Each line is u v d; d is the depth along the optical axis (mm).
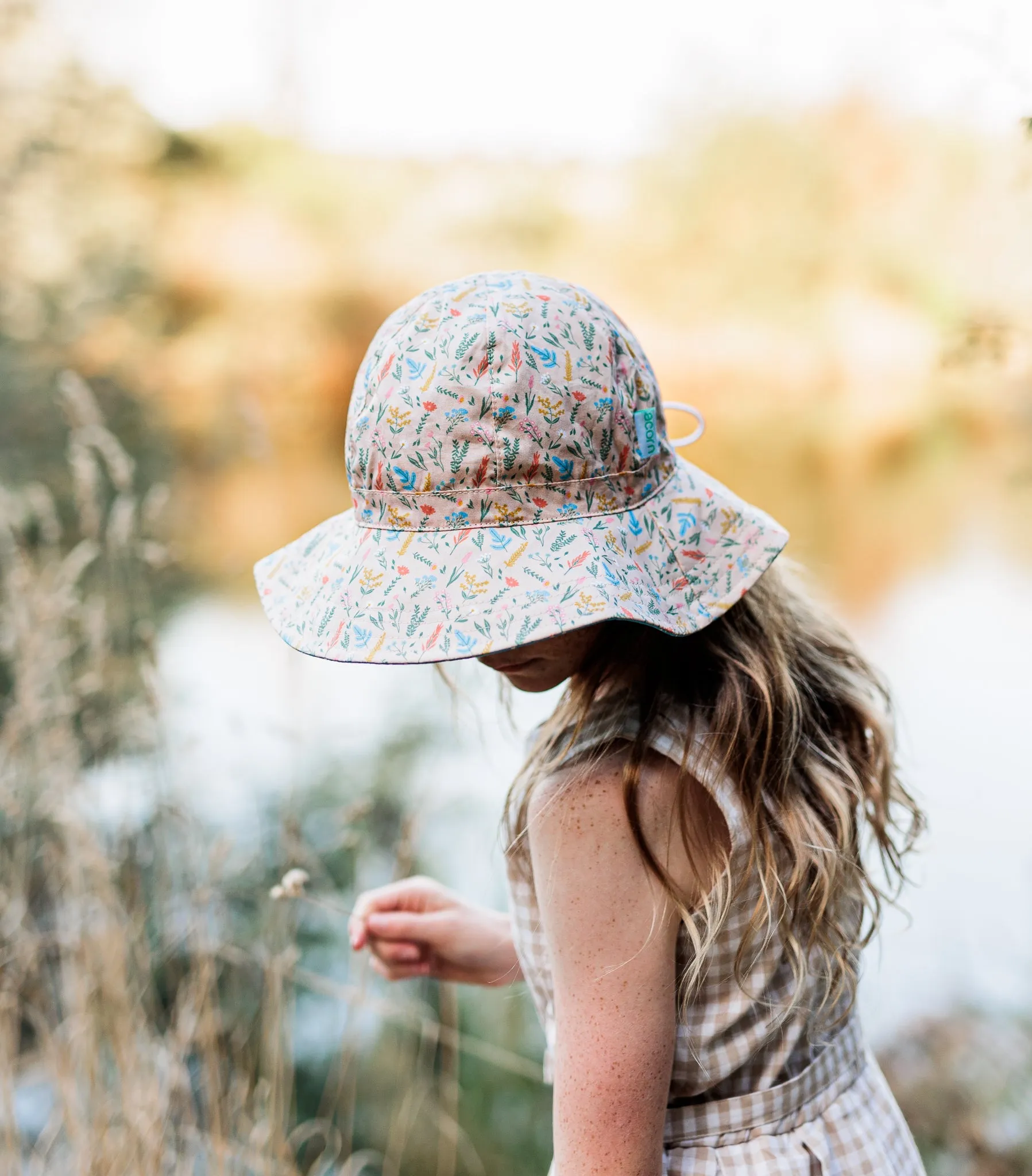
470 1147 1891
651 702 801
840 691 948
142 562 2090
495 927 1114
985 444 4031
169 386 6766
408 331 775
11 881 1761
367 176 10883
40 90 7027
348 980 2137
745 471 7309
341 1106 1968
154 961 1719
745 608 867
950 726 3137
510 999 2168
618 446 782
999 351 1757
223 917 1728
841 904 876
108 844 1822
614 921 755
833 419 6949
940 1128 1849
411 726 2664
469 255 10914
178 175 9266
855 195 6297
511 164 10781
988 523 4215
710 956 799
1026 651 3658
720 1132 837
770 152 8188
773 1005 826
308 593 860
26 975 1683
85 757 1891
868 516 5660
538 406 751
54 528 2004
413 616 755
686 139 9297
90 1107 1521
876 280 5859
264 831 2139
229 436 6555
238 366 9344
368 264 10625
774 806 809
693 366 8641
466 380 752
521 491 762
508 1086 2068
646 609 750
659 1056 752
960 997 2070
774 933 811
